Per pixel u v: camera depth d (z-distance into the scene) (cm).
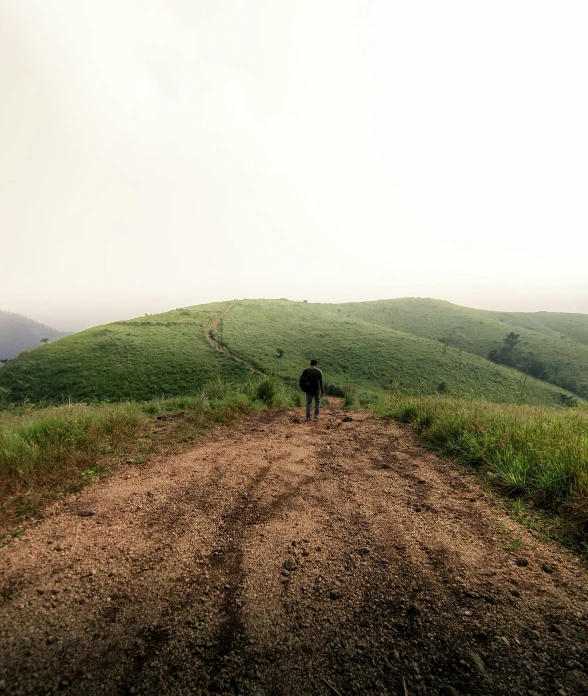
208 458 521
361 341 6009
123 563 258
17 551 269
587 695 157
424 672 173
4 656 177
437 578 243
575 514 309
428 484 418
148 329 5825
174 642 188
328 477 449
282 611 213
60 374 4103
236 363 4575
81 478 414
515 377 4681
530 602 218
